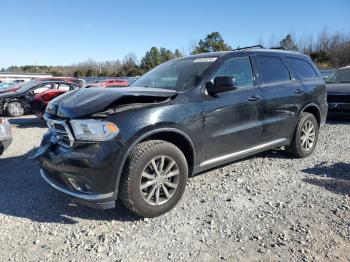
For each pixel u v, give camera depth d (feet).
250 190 14.44
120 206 13.30
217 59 14.78
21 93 44.42
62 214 12.82
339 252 9.85
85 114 11.40
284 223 11.58
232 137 14.60
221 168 17.24
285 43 147.74
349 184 14.92
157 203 12.13
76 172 11.26
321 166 17.48
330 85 31.91
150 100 12.37
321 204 12.94
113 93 12.05
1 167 19.01
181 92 13.14
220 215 12.29
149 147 11.69
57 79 49.90
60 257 10.05
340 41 145.79
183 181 12.73
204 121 13.34
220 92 13.71
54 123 12.16
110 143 11.10
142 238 10.93
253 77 15.96
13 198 14.44
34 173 17.75
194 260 9.72
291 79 18.08
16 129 32.76
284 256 9.73
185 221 11.94
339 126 28.73
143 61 208.95
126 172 11.39
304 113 18.80
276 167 17.37
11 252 10.37
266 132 16.29
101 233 11.33
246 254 9.91
